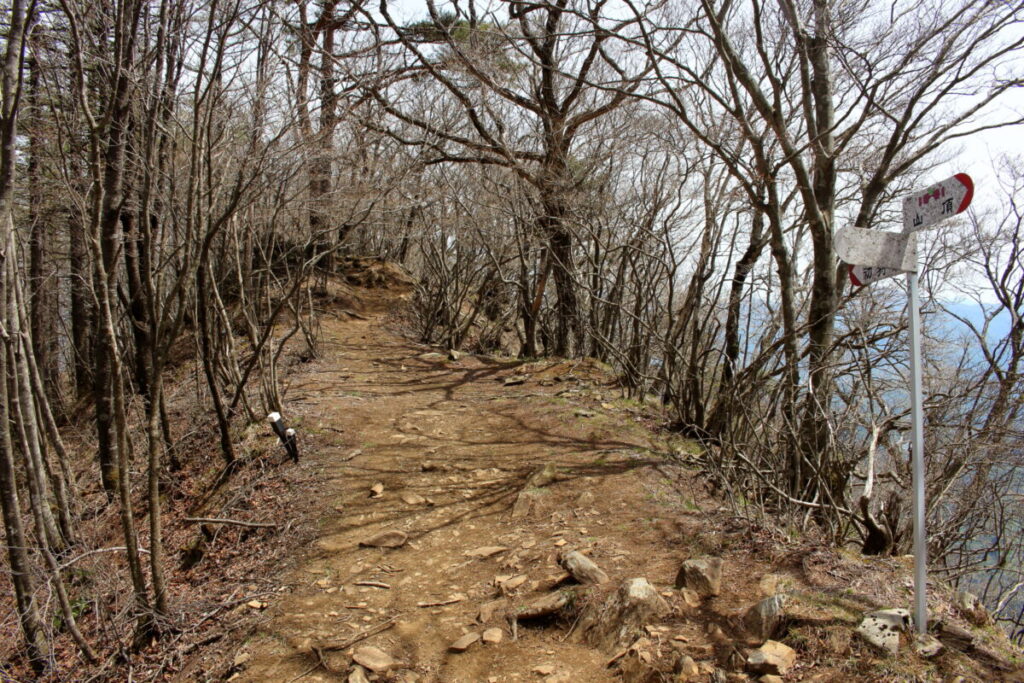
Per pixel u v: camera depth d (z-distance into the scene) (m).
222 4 5.57
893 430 6.10
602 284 10.77
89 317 12.48
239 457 7.38
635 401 8.77
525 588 4.47
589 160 10.76
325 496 6.32
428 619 4.32
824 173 6.70
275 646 4.17
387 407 9.11
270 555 5.45
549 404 8.73
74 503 6.33
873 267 3.60
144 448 8.09
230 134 6.32
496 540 5.29
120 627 4.50
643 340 9.30
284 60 6.50
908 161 6.82
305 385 10.01
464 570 4.90
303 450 7.46
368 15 8.72
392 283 17.33
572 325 11.65
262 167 6.19
